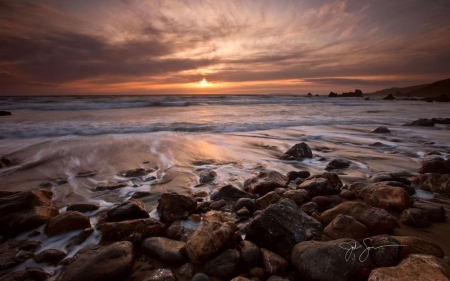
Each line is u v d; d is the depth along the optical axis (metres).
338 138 11.91
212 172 6.54
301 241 3.16
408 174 6.40
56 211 4.35
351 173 6.78
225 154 8.76
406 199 4.34
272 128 14.48
